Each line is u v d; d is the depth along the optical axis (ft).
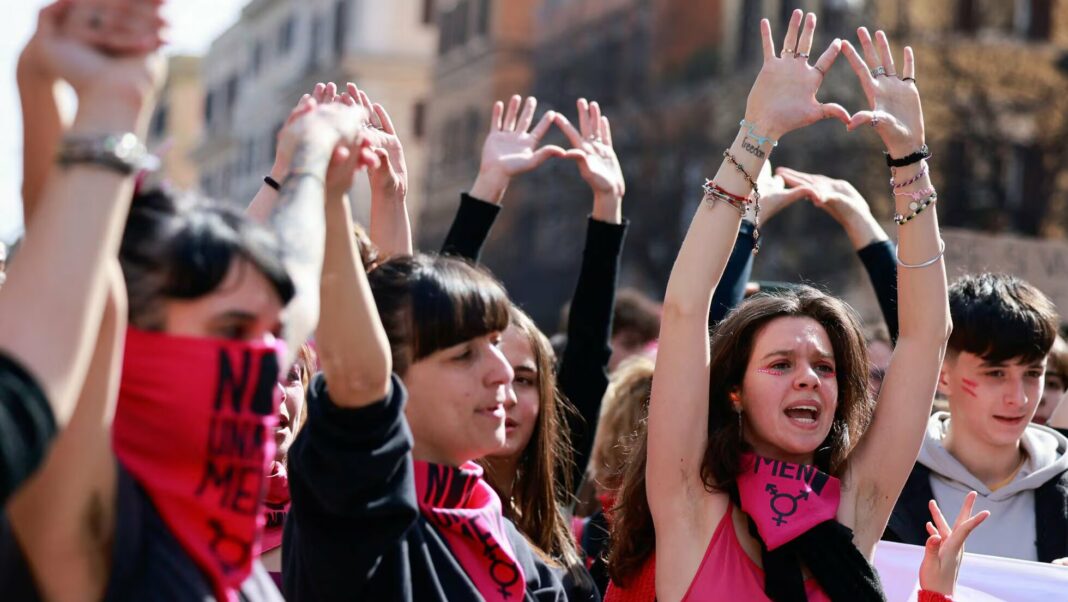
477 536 9.86
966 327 14.33
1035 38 93.66
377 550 8.64
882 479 11.50
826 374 11.50
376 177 12.07
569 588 11.80
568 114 137.59
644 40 126.82
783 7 111.86
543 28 148.25
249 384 6.99
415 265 10.15
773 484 11.02
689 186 112.98
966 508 11.46
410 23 171.12
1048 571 13.10
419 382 10.00
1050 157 89.10
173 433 6.96
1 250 11.44
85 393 6.60
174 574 6.90
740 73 112.47
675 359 11.14
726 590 10.84
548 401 12.57
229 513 7.04
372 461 8.30
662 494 11.17
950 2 93.97
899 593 12.67
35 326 6.08
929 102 90.33
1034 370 14.44
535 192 134.21
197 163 223.92
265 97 195.52
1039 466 14.67
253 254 7.03
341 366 8.22
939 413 15.75
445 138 163.73
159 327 6.95
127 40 6.41
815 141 88.28
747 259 14.16
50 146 6.64
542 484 12.39
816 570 10.78
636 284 112.98
